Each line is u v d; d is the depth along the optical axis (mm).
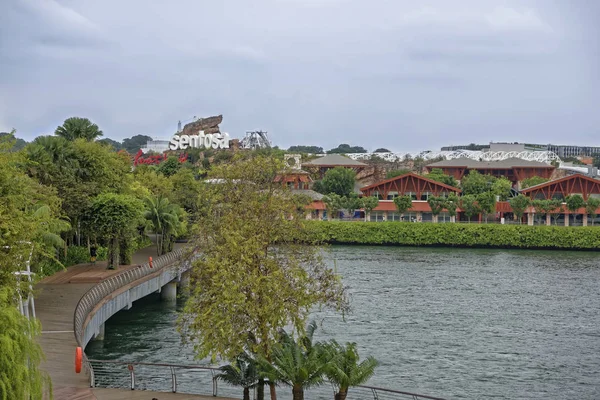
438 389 46406
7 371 23969
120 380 46312
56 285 66938
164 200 98750
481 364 52781
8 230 35312
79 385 35938
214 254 35969
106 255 89500
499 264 116812
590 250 144625
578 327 66500
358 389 46125
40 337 45062
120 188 93312
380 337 61031
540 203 161125
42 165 76125
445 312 72688
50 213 60594
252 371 34281
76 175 83875
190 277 36594
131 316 70750
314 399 44594
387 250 140250
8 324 25156
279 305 34469
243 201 36625
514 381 48531
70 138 97250
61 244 60812
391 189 173000
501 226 148125
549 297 82938
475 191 179250
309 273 37500
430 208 166375
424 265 113812
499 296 83188
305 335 35406
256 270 35062
